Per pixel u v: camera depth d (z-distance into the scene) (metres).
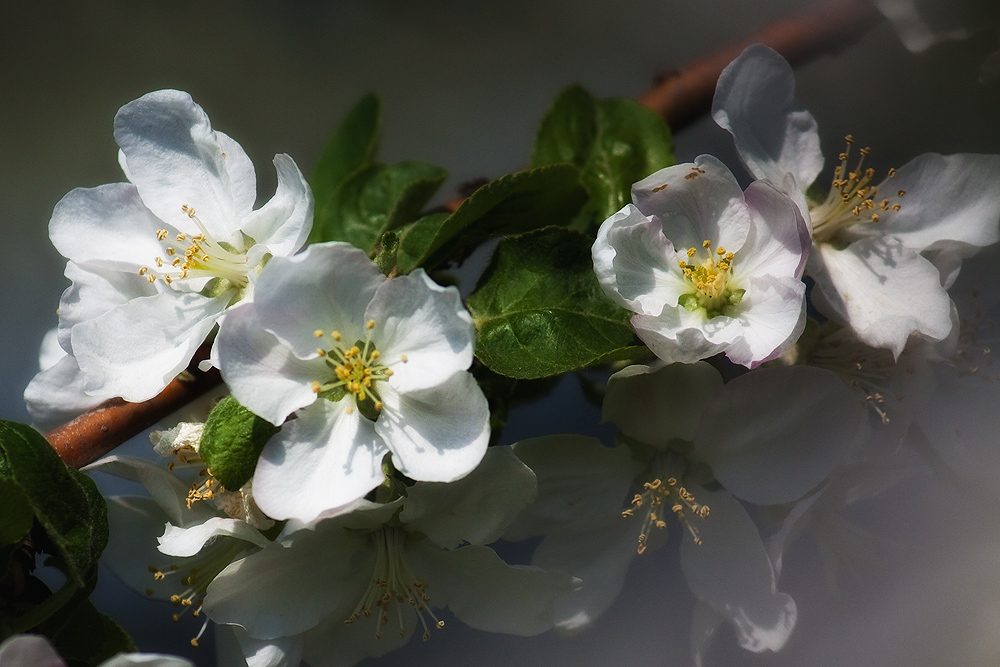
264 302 0.36
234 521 0.37
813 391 0.39
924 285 0.40
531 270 0.39
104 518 0.38
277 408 0.37
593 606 0.40
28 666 0.36
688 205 0.39
